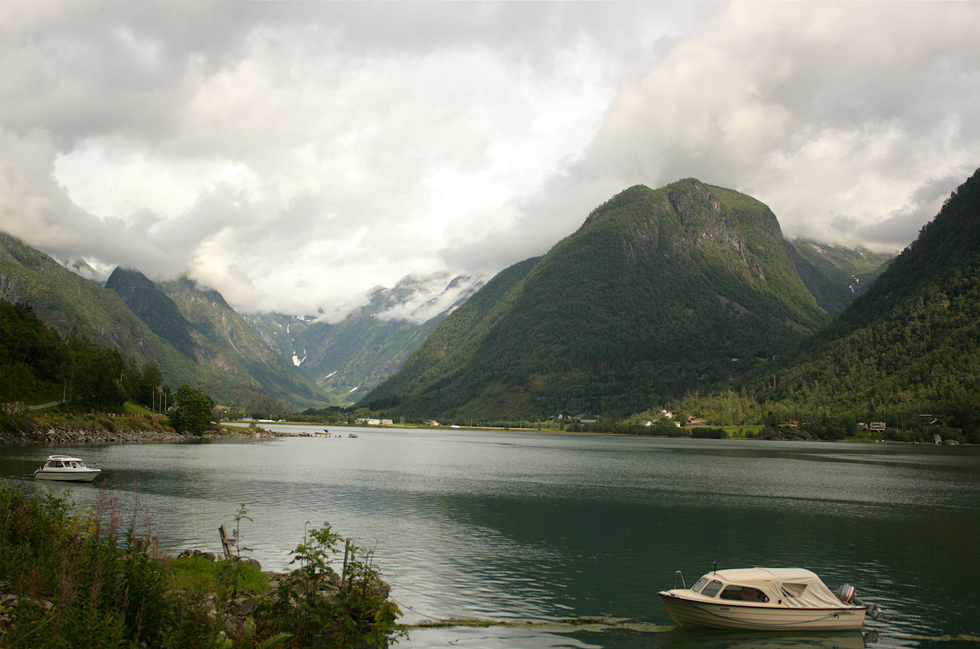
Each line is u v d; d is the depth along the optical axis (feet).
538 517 260.62
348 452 632.79
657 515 271.49
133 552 83.30
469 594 154.40
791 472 481.05
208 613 83.15
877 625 139.64
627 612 144.46
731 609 131.95
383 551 192.75
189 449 568.41
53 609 69.62
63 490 262.47
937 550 210.59
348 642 91.56
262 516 236.43
